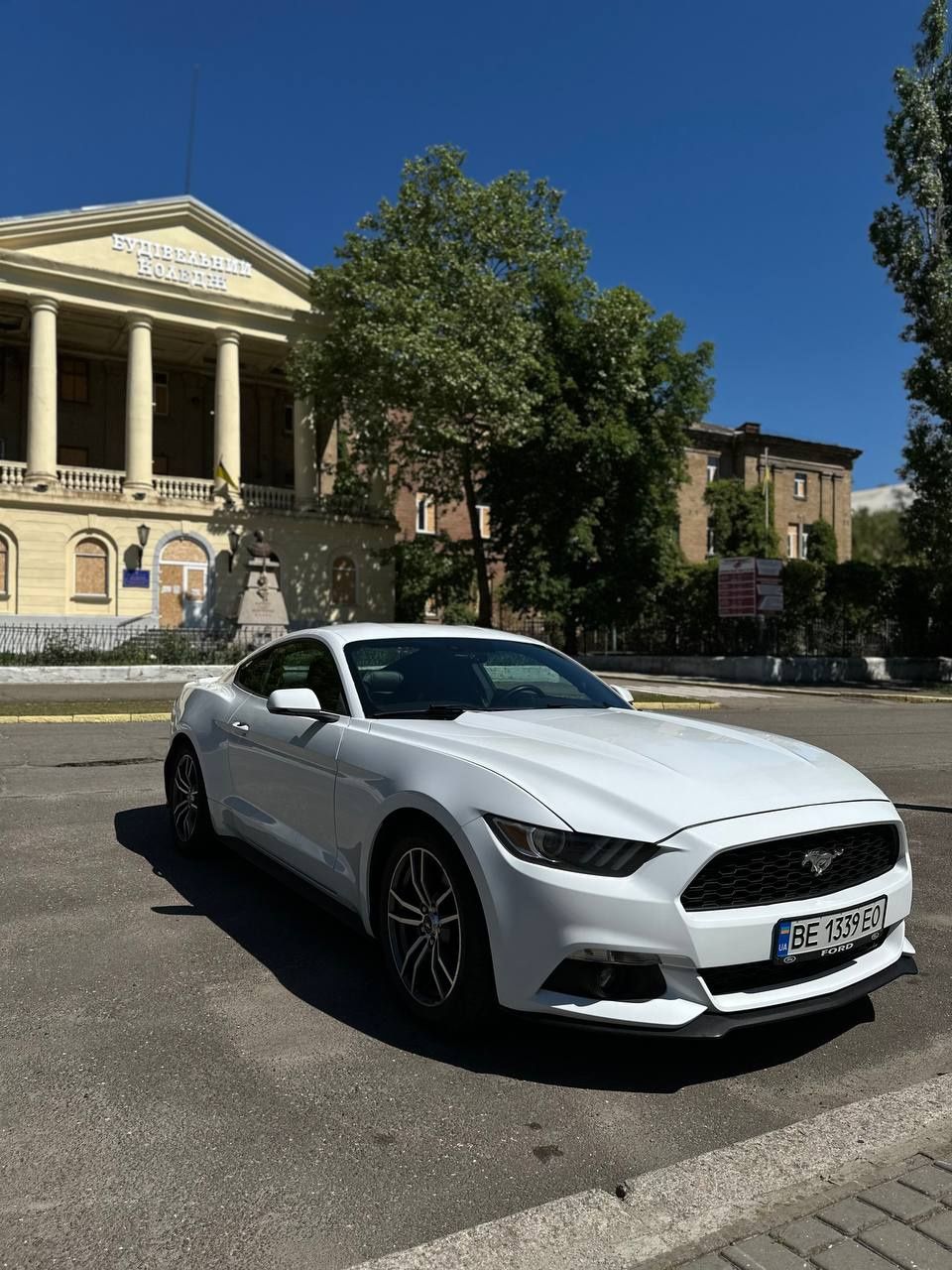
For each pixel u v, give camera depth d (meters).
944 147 29.97
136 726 13.84
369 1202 2.45
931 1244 2.24
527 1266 2.19
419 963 3.52
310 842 4.29
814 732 14.95
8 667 23.16
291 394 44.69
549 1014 3.02
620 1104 2.99
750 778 3.43
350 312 31.92
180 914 4.84
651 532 30.88
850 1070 3.28
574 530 28.86
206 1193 2.47
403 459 34.69
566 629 30.67
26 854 5.96
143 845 6.24
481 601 31.72
